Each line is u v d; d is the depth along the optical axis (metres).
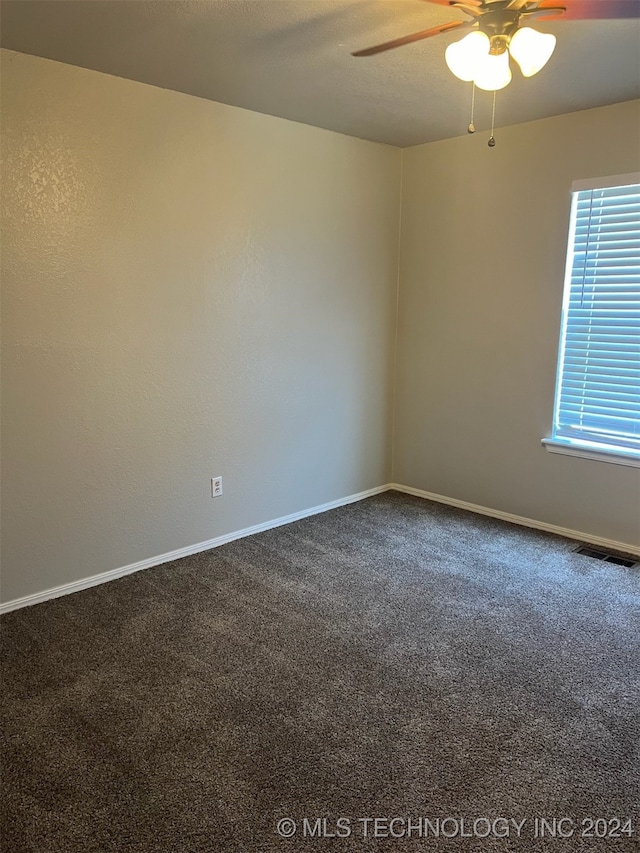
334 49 2.47
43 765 1.91
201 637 2.64
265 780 1.86
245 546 3.61
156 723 2.11
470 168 3.90
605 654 2.53
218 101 3.17
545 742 2.03
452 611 2.87
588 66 2.67
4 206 2.57
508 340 3.89
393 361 4.51
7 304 2.63
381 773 1.89
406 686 2.32
